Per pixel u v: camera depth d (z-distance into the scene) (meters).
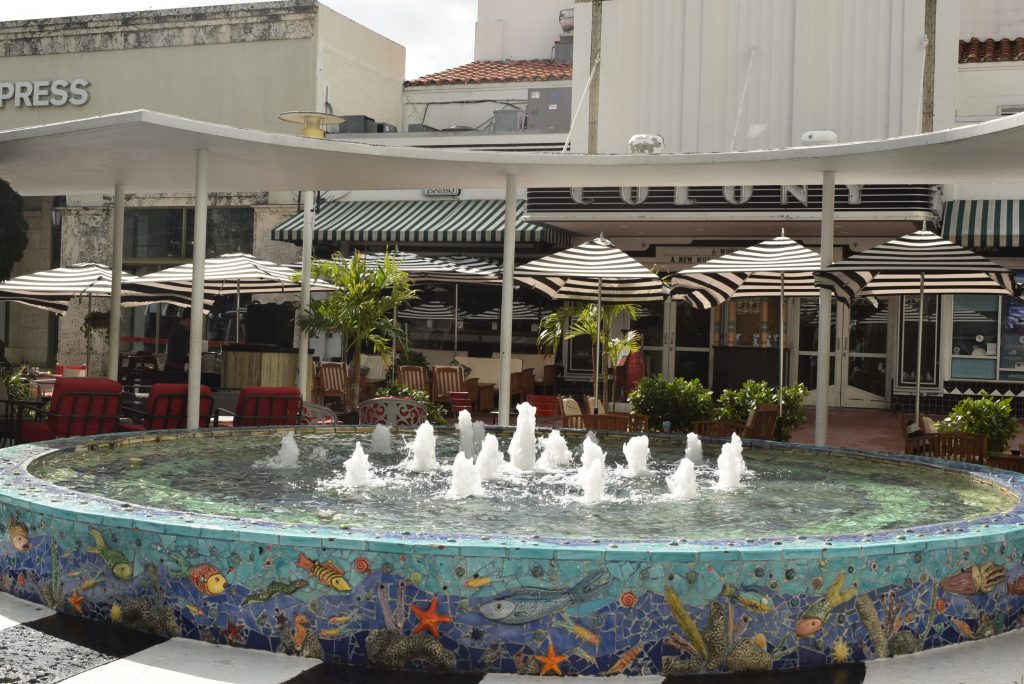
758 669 4.72
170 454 8.61
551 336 17.92
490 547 4.64
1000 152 9.38
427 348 21.12
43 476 7.34
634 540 4.84
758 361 19.84
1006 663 4.86
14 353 25.34
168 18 23.28
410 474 8.18
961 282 12.26
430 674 4.64
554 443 9.23
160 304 22.98
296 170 11.48
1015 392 18.33
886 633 4.91
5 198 11.20
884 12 16.53
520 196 20.98
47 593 5.44
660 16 17.52
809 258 12.22
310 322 14.16
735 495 7.38
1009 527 5.39
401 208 21.20
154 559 5.04
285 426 10.34
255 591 4.86
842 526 6.32
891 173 10.94
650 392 12.21
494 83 23.88
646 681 4.59
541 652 4.63
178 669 4.57
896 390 18.98
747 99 17.12
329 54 22.97
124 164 11.34
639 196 17.20
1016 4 20.39
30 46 24.16
